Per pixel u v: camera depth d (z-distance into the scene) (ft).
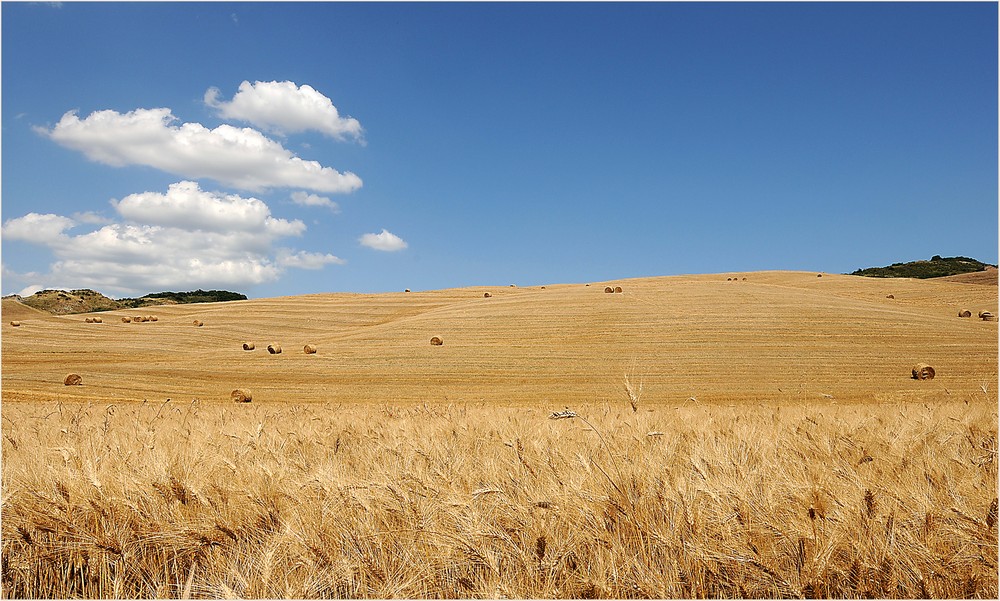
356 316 231.09
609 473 14.61
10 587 12.28
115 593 11.75
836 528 11.45
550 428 26.73
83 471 15.49
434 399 99.19
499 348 138.10
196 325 206.18
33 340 160.56
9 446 22.76
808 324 146.30
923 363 112.88
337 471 15.81
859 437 20.52
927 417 26.76
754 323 147.74
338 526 12.36
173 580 12.53
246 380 117.19
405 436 23.58
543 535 11.79
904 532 11.14
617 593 10.73
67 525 12.79
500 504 12.85
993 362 115.75
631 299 183.01
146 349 155.63
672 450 17.79
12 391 101.09
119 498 13.87
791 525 11.65
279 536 11.77
